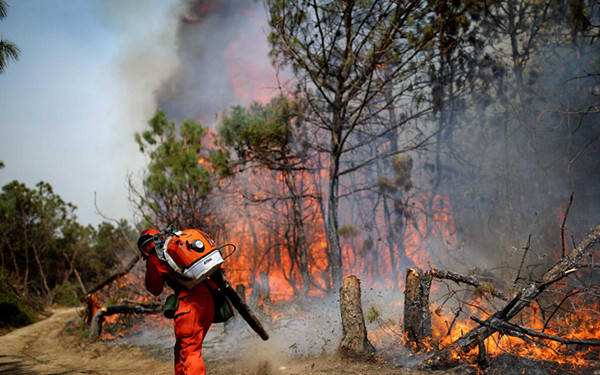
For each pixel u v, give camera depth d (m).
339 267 9.54
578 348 4.82
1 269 23.91
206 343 7.42
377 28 8.84
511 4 10.37
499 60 10.88
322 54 9.23
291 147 10.73
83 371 6.89
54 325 15.06
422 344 5.18
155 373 6.26
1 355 9.20
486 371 4.43
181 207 10.80
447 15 9.05
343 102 9.51
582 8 8.99
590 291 5.28
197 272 4.04
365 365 4.93
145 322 10.59
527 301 4.66
